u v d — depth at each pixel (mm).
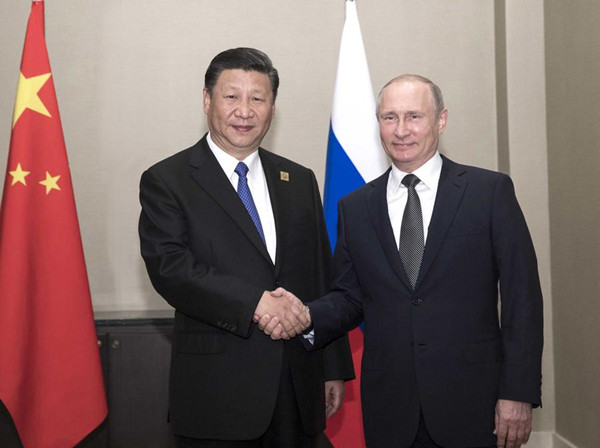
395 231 2123
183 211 2238
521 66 3852
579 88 3395
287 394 2213
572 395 3602
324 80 4047
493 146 4062
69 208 2760
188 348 2205
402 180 2141
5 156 3904
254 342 2178
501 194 2057
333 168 3258
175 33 3994
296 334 2188
